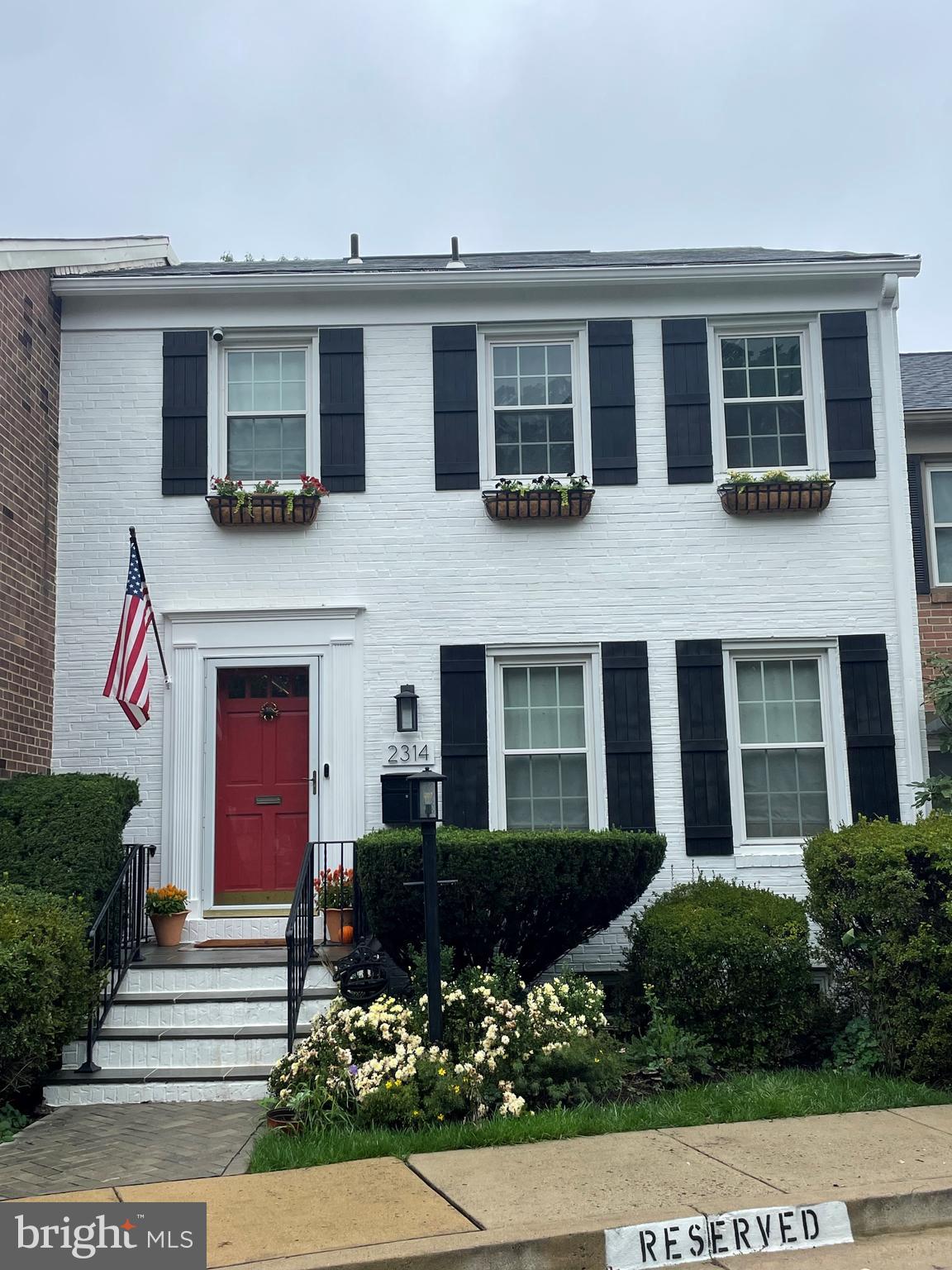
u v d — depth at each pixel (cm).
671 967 776
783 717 1002
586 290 1032
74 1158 592
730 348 1048
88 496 1011
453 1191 520
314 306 1034
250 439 1035
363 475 1015
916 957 690
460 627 998
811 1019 770
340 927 905
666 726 987
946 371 1278
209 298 1029
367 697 989
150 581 999
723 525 1011
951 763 1063
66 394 1022
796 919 797
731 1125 622
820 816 987
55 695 985
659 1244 471
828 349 1027
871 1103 657
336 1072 661
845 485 1013
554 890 795
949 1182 517
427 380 1030
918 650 994
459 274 1016
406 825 960
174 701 984
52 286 1005
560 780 995
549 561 1007
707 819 970
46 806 845
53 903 750
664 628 998
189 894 950
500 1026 698
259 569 1003
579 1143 593
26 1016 657
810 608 999
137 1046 756
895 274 1022
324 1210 498
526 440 1036
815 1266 462
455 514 1012
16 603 908
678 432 1020
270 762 986
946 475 1095
